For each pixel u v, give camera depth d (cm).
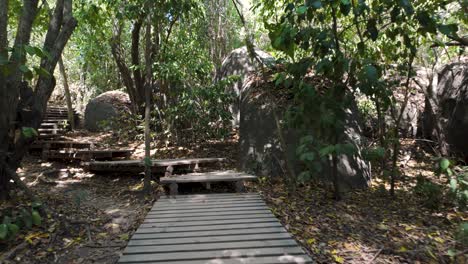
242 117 629
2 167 398
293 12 392
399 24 382
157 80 836
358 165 532
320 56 376
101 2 751
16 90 397
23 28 392
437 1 409
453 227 384
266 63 558
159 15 559
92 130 1012
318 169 442
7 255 296
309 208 426
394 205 454
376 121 751
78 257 307
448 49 780
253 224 342
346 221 391
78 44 1032
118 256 308
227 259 262
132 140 856
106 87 1403
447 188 462
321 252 316
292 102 566
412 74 488
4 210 364
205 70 784
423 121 750
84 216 407
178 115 744
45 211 381
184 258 264
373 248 330
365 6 330
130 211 435
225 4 1096
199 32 952
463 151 634
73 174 619
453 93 664
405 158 688
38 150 751
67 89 1020
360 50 396
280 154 551
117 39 909
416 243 345
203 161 609
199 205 418
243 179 495
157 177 593
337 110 395
